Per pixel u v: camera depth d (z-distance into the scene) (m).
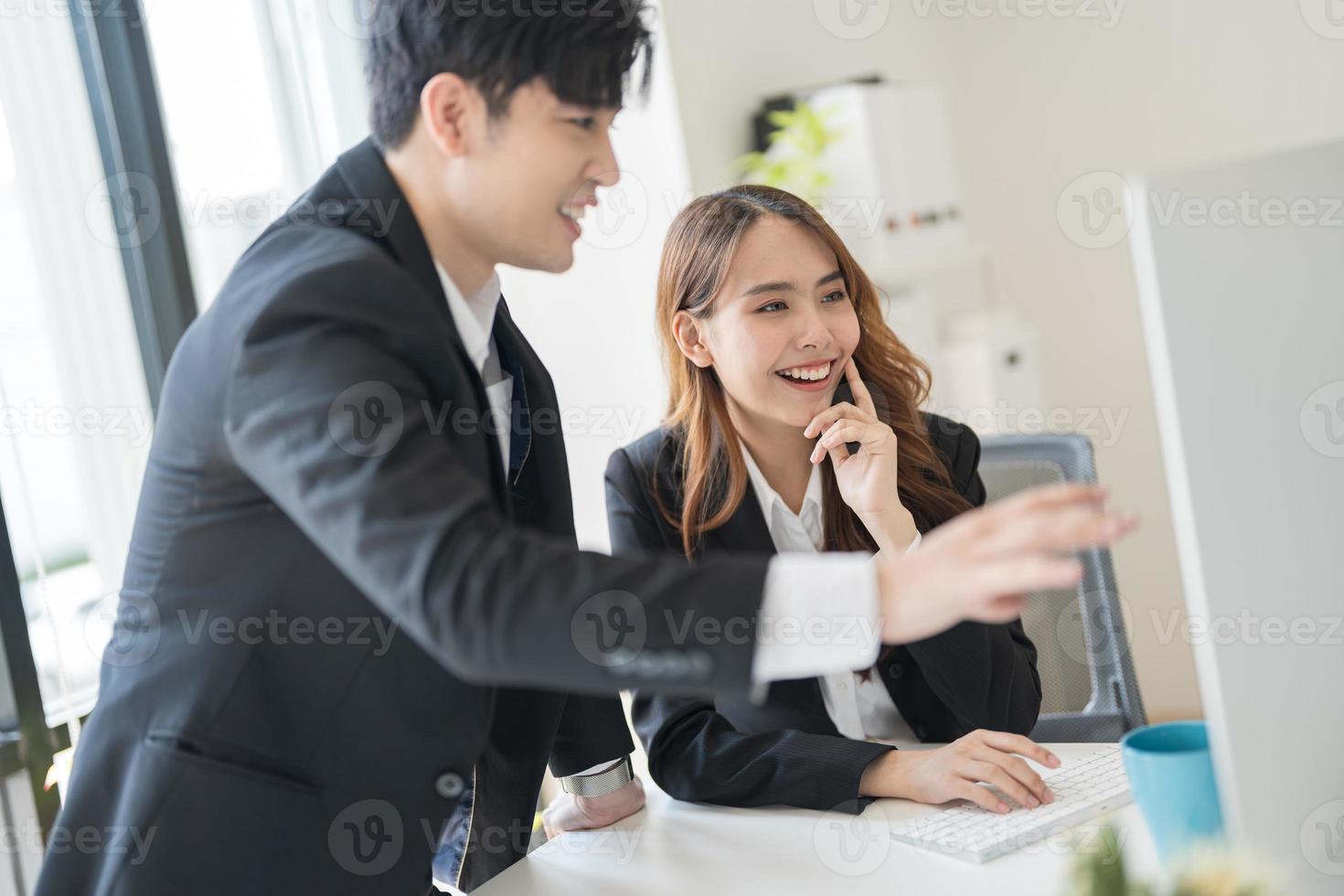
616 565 0.88
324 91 2.44
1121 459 3.79
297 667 1.12
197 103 2.24
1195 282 0.87
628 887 1.28
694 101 2.93
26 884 1.77
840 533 1.75
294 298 0.98
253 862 1.12
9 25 2.02
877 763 1.41
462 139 1.06
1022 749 1.37
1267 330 0.87
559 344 3.00
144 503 1.15
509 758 1.40
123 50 2.13
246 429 0.96
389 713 1.14
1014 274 3.90
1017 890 1.13
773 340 1.64
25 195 2.03
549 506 1.37
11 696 1.77
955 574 0.82
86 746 1.16
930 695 1.67
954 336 3.54
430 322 1.04
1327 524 0.89
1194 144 3.61
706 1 2.98
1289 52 3.44
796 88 3.28
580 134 1.05
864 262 3.09
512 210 1.08
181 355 1.09
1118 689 1.74
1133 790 1.04
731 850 1.33
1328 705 0.90
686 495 1.74
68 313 2.08
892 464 1.65
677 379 1.76
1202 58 3.55
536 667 0.86
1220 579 0.88
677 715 1.55
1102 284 3.76
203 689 1.11
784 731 1.49
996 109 3.85
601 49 1.02
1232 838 0.90
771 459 1.76
